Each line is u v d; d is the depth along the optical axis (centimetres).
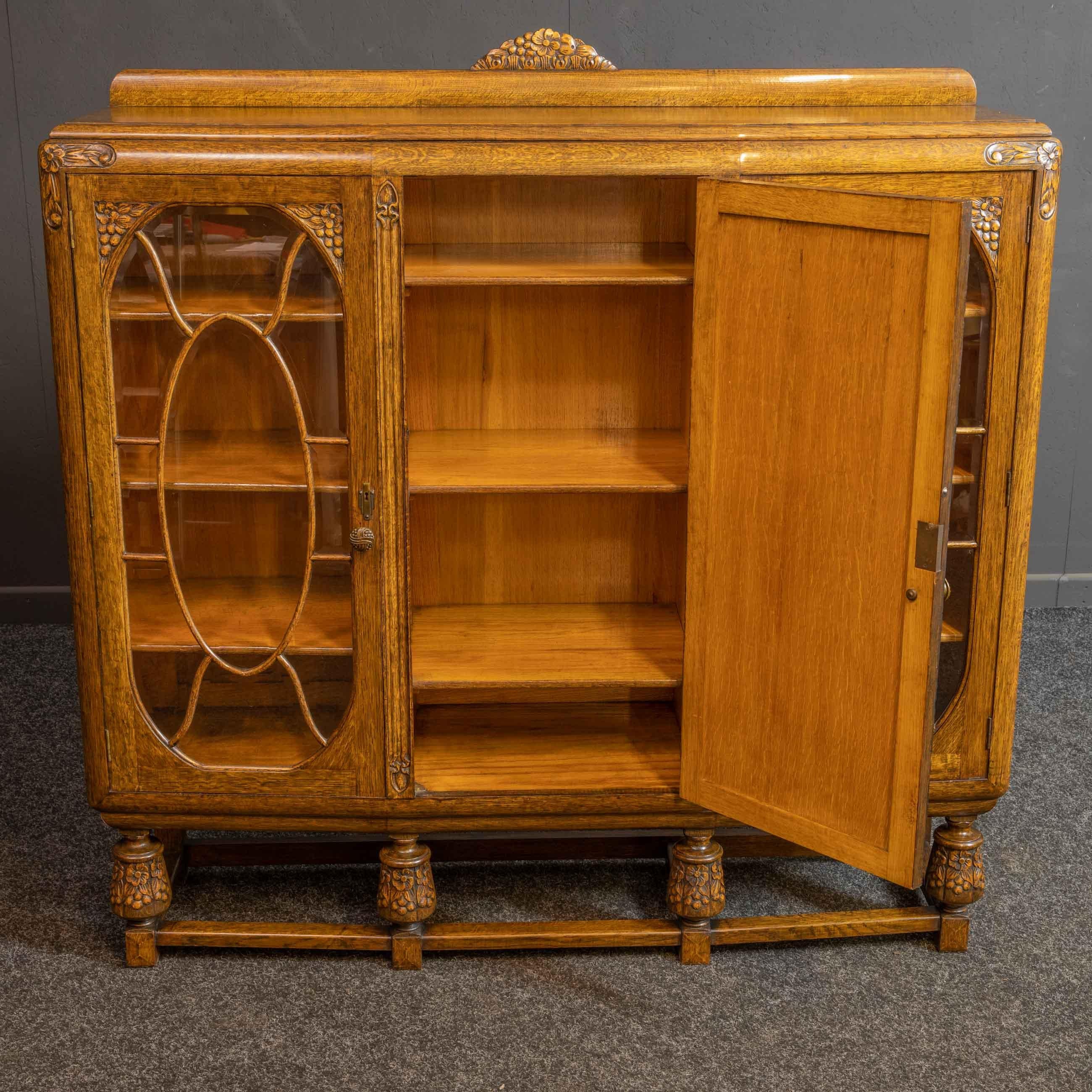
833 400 217
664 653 264
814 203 211
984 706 252
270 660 246
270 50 383
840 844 233
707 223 226
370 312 228
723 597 239
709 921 261
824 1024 242
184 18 379
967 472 241
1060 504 435
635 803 254
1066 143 404
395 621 243
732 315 227
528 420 281
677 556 284
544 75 257
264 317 229
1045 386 423
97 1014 244
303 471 237
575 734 276
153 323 230
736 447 231
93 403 232
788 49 392
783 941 267
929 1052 235
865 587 220
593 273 239
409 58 386
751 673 239
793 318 219
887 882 288
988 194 228
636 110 254
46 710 362
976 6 392
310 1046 237
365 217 224
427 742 272
